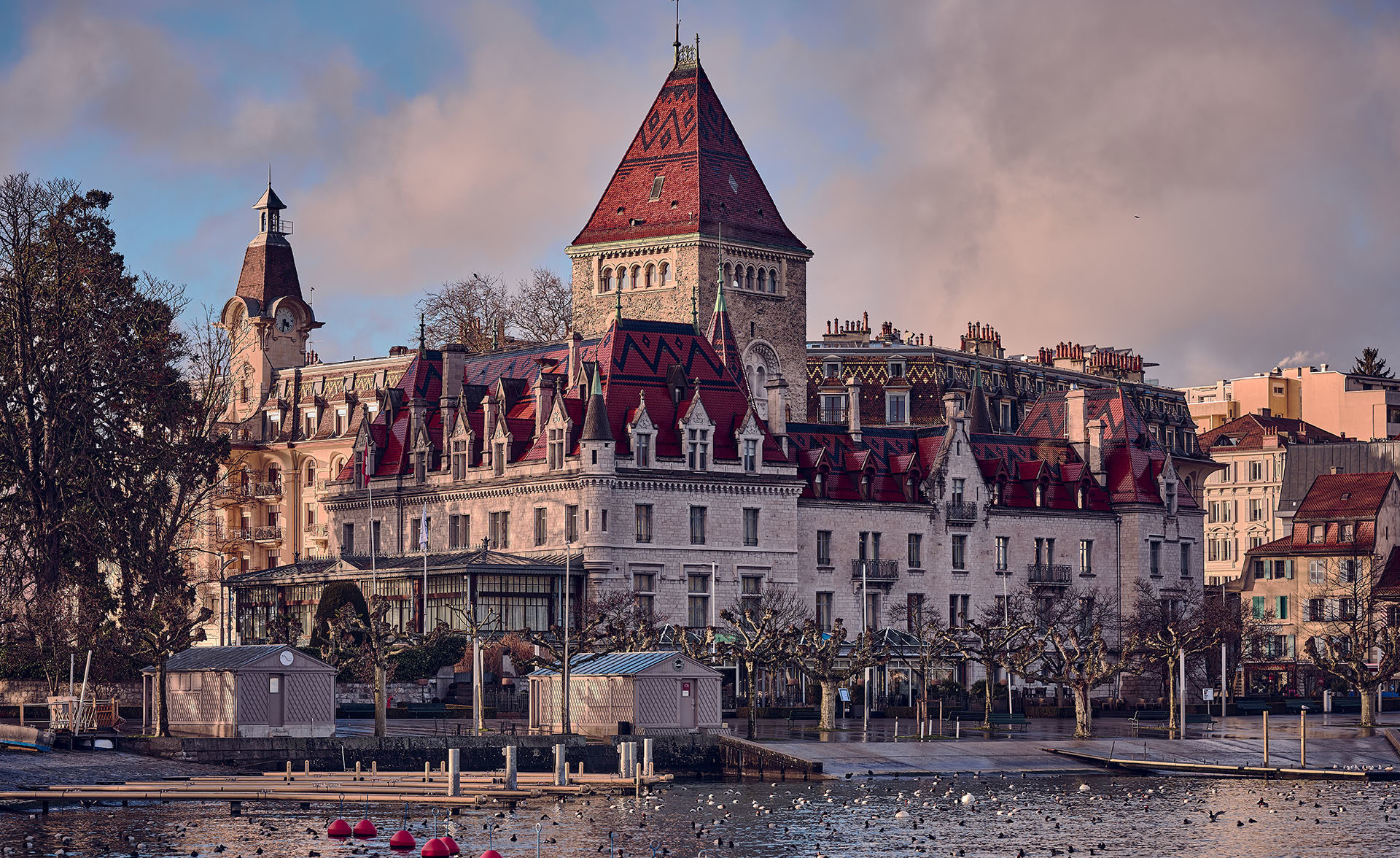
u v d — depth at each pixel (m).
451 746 121.31
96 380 154.50
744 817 105.06
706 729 131.25
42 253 153.38
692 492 169.75
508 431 172.88
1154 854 96.50
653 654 131.00
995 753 131.38
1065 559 193.88
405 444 184.88
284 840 96.81
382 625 142.00
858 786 118.38
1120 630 191.00
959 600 186.75
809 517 178.38
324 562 179.12
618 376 170.75
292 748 118.50
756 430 173.75
